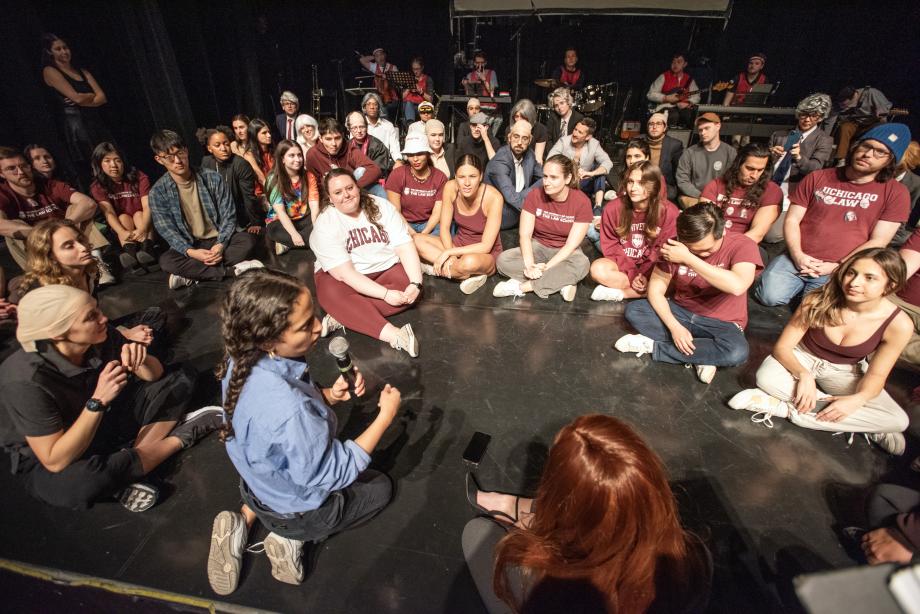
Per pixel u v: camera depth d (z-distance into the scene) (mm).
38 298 1425
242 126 4363
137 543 1667
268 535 1600
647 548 794
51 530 1716
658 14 5520
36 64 4359
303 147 4418
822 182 2695
